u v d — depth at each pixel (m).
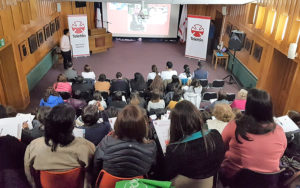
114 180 1.90
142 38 14.80
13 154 1.99
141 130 1.84
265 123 1.76
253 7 8.22
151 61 11.42
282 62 7.21
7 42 6.04
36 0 8.40
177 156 1.68
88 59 11.36
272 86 7.53
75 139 2.00
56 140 1.87
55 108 1.88
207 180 1.81
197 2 7.81
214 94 6.77
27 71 8.04
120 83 6.57
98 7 13.33
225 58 10.91
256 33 8.19
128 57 11.80
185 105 1.69
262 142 1.77
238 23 9.78
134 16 14.30
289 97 6.29
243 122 1.81
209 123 2.99
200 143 1.67
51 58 10.25
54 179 1.98
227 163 1.96
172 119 1.70
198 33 10.87
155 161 2.01
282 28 6.55
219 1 7.89
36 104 7.59
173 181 1.84
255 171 1.81
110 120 3.68
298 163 2.57
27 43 7.97
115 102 4.93
